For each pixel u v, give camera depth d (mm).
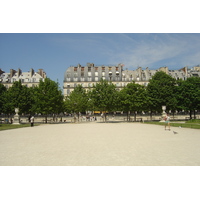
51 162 8273
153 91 46625
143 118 63531
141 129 23953
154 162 8070
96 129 24984
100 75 94938
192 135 16797
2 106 49438
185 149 10586
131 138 15391
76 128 27453
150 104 46500
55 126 33250
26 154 9828
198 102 46812
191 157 8805
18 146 12180
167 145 11898
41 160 8625
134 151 10234
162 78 48969
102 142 13477
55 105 44688
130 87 47312
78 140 14633
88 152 10148
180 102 47531
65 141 14195
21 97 48344
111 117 66875
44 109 42938
